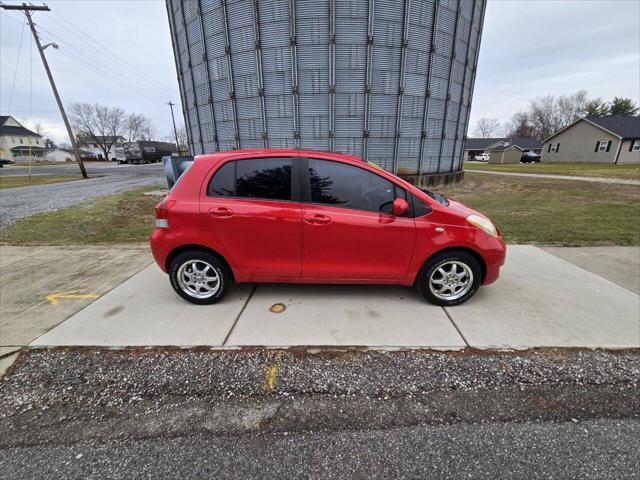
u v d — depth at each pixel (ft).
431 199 10.30
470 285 10.57
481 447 5.74
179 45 45.91
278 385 7.30
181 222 10.27
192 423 6.32
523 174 73.15
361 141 38.58
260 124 39.32
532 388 7.17
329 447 5.77
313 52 35.86
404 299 11.19
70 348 8.60
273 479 5.18
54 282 12.94
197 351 8.45
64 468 5.38
